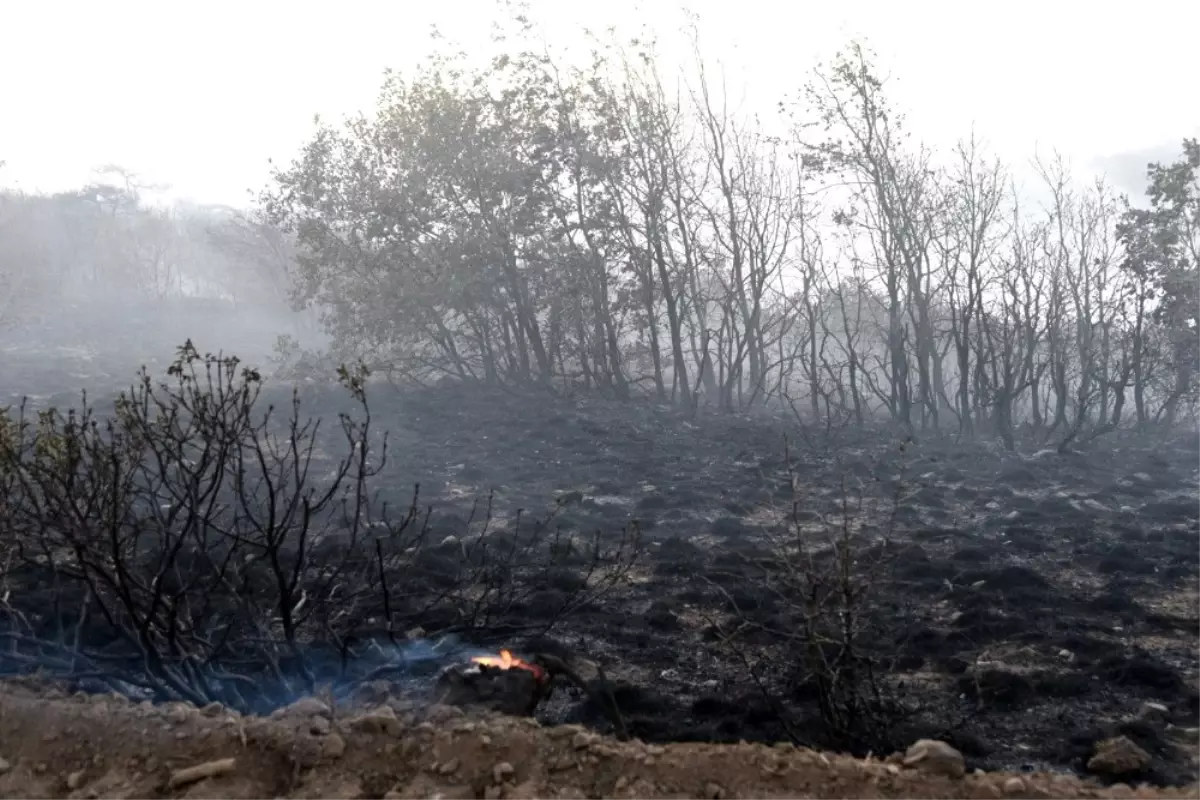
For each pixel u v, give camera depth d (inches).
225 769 177.0
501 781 171.2
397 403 789.9
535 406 797.9
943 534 434.0
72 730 188.5
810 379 794.2
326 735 182.7
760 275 843.4
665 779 169.9
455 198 858.8
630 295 861.8
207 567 327.3
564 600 327.9
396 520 441.4
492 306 882.1
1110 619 328.8
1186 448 700.0
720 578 361.7
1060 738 236.4
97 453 236.5
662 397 872.3
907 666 281.9
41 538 240.5
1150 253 754.8
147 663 225.8
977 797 165.6
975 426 775.1
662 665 280.7
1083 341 797.2
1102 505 509.4
